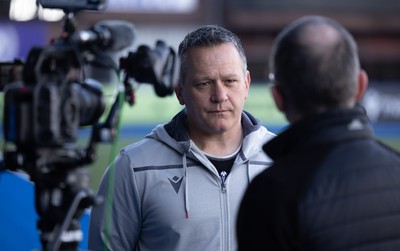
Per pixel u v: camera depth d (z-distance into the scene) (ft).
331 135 7.55
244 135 11.27
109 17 82.43
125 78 8.50
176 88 11.35
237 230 7.48
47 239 7.96
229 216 10.91
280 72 7.68
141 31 84.23
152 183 10.88
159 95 8.68
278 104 7.97
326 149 7.49
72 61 8.02
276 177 7.33
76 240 7.94
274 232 7.13
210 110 10.76
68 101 7.65
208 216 10.83
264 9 88.28
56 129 7.52
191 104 10.87
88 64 8.50
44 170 7.84
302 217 7.11
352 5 91.04
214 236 10.83
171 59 8.66
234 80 10.76
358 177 7.41
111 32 8.47
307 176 7.29
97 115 8.20
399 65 90.89
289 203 7.14
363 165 7.50
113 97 8.77
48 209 7.91
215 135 11.10
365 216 7.34
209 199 10.89
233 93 10.78
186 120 11.39
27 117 7.49
